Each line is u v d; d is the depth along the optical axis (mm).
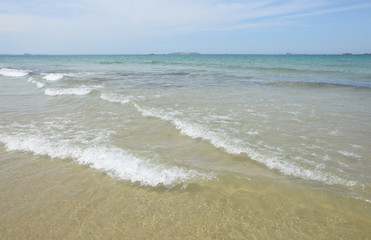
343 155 4949
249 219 3225
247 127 6703
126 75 22484
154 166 4562
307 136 6023
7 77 22344
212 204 3543
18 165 4836
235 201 3582
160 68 33156
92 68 33969
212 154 5059
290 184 3928
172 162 4707
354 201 3492
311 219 3189
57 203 3629
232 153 5047
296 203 3488
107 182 4164
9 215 3375
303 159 4750
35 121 7699
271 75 22375
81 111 8945
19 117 8188
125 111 8797
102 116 8188
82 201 3668
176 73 24656
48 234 3016
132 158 4883
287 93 12445
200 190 3859
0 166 4797
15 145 5754
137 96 11438
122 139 6016
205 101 10305
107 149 5328
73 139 6023
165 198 3709
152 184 4059
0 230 3086
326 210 3336
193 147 5434
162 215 3344
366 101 10383
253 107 9195
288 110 8727
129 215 3352
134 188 3979
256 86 15047
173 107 9172
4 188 4039
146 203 3605
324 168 4402
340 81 17453
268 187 3861
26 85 16312
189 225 3145
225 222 3184
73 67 36688
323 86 14977
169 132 6449
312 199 3557
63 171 4566
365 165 4523
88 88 13891
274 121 7301
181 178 4172
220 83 16531
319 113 8281
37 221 3250
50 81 17641
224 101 10320
